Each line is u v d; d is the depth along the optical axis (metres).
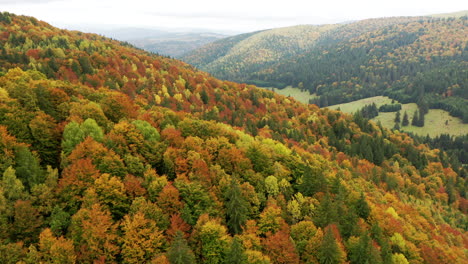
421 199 118.88
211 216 53.47
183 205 52.69
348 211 65.75
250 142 81.69
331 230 51.78
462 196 140.38
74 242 42.19
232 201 54.97
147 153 62.62
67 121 62.81
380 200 89.19
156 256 42.19
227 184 61.06
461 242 90.12
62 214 44.81
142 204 48.00
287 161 80.12
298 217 62.09
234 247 45.34
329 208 60.88
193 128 80.44
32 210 43.25
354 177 103.62
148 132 67.44
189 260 41.53
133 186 51.69
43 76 91.44
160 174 63.59
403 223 75.75
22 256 38.91
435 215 105.94
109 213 45.25
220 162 68.69
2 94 58.91
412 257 63.69
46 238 40.34
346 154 142.62
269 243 52.06
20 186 45.47
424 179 139.75
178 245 41.44
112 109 75.81
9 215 42.72
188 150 68.00
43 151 55.97
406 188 123.44
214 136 81.19
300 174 77.25
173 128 74.25
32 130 55.22
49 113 64.00
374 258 53.09
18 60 134.75
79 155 52.97
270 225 56.47
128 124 65.44
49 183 48.94
